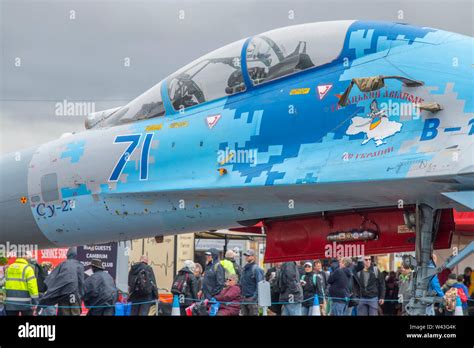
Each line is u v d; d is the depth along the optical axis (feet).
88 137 42.34
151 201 39.52
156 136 39.63
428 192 34.09
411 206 36.24
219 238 85.05
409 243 36.40
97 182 40.70
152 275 51.39
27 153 44.14
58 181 41.91
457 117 32.53
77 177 41.34
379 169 33.01
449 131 32.42
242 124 37.09
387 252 36.76
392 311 67.10
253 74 38.06
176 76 40.83
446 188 33.30
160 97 40.75
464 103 32.58
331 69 36.24
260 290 49.29
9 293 51.31
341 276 56.95
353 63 35.81
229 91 38.63
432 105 32.81
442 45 34.37
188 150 38.24
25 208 42.96
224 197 37.93
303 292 58.23
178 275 56.24
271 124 36.37
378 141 33.65
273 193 36.32
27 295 51.42
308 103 35.81
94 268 48.29
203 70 39.88
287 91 36.65
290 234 39.04
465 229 59.36
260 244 87.76
